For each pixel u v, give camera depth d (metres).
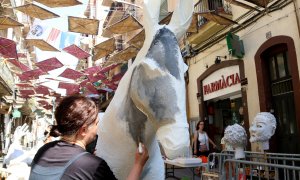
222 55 11.67
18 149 6.43
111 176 1.70
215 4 11.91
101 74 16.05
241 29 10.60
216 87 12.07
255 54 9.86
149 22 1.76
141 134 1.79
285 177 4.46
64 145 1.75
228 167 5.10
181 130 1.43
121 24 9.30
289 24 8.54
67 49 12.23
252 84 9.99
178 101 1.48
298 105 8.05
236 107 11.23
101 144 1.98
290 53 8.41
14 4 12.38
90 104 1.85
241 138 5.41
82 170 1.62
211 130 12.57
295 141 8.34
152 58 1.58
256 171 5.49
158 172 1.94
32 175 1.69
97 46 11.62
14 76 19.06
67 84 17.59
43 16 8.81
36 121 29.59
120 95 1.90
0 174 5.47
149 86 1.55
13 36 17.56
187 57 14.18
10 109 17.53
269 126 5.28
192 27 9.58
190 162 6.00
